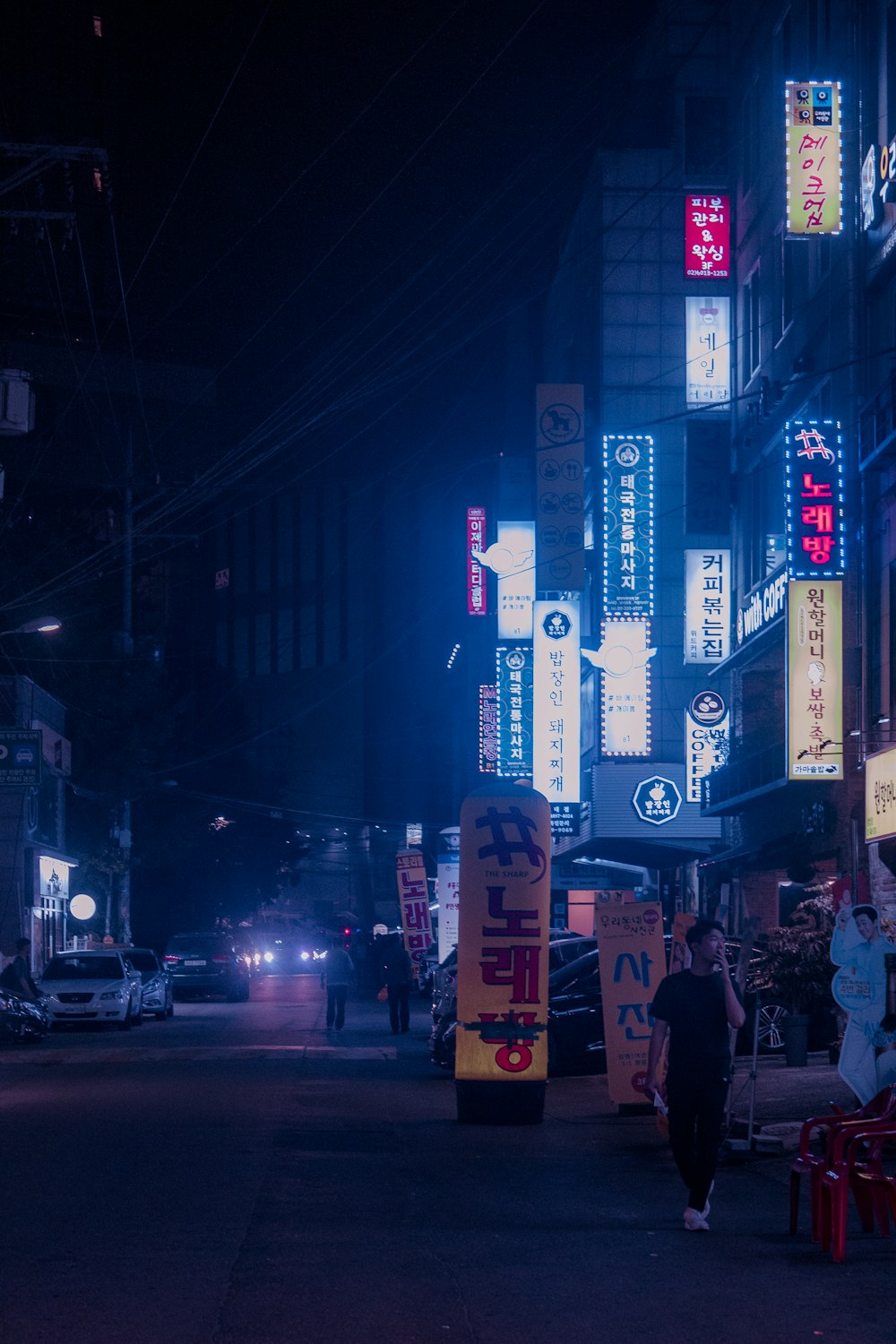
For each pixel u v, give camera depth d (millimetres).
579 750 42719
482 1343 6430
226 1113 15594
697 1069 9336
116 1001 32281
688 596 37500
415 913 44688
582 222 49375
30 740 38344
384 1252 8391
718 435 38625
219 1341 6379
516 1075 15406
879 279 25016
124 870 48469
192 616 81812
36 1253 8281
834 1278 7879
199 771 71250
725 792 33781
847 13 26422
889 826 21875
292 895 117625
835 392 26859
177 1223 9219
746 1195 10859
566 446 42438
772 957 21203
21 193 42750
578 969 21812
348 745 111750
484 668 64500
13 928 41781
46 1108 16047
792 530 24703
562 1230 9188
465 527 48438
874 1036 11445
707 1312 7059
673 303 44125
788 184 26219
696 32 44719
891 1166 11516
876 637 24266
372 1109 16438
